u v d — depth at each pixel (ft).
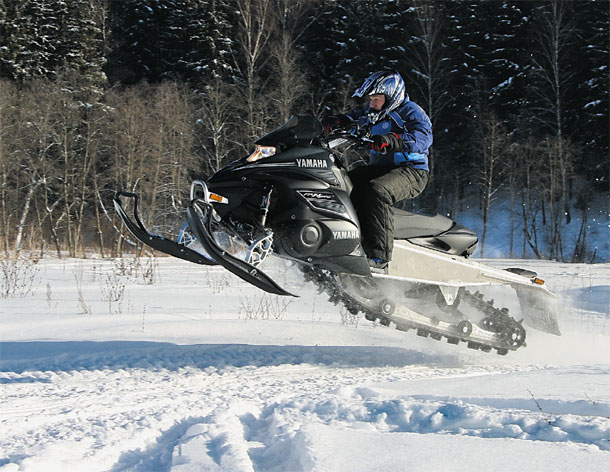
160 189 89.30
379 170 17.52
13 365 16.74
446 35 128.77
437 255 18.43
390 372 16.78
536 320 20.83
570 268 56.59
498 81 131.85
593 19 126.72
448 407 10.87
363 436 9.21
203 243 14.23
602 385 12.81
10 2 105.19
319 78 128.98
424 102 124.57
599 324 26.53
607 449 8.89
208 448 9.49
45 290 33.81
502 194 131.03
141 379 15.43
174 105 95.14
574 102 125.39
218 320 23.90
